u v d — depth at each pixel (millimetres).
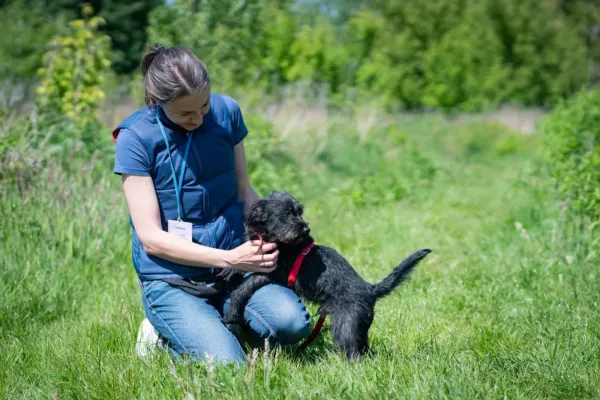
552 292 5480
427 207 10688
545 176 10422
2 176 6664
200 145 3996
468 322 5008
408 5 28125
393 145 16344
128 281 5836
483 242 7566
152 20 14336
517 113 27531
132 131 3902
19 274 5488
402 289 5812
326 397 3332
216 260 3848
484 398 3318
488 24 28984
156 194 4004
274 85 17234
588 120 10109
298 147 13000
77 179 7270
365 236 8133
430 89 26438
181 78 3553
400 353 4156
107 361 3969
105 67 11047
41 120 8703
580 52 31656
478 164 18484
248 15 15203
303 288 4195
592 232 6801
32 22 23078
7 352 4336
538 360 3941
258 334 4098
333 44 20109
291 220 4211
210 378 3400
